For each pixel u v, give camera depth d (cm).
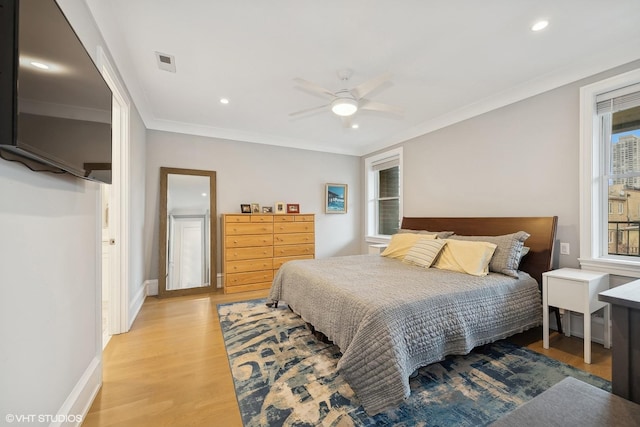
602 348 223
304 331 260
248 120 385
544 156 272
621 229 234
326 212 521
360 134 448
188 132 411
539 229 265
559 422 69
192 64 242
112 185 257
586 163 242
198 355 217
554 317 261
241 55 229
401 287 201
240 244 407
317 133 444
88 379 158
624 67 221
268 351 222
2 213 91
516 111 295
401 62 239
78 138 129
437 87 284
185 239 402
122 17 183
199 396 168
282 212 473
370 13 181
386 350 152
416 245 305
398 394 145
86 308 158
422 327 169
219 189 433
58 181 128
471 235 326
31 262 107
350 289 199
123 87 254
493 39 208
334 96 243
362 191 552
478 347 226
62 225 132
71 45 123
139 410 155
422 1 170
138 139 327
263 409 155
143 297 359
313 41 210
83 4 158
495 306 206
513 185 298
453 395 166
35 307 109
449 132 371
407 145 440
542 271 254
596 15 182
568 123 254
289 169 490
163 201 390
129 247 271
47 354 117
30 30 93
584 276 215
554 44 214
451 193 368
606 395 78
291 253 444
